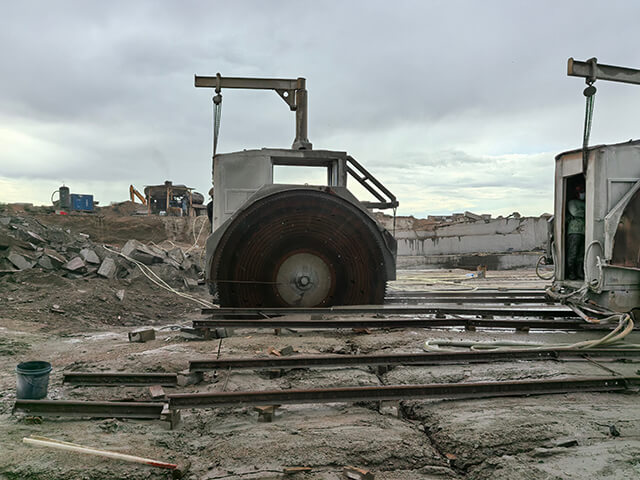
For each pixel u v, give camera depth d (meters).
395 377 4.97
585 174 7.19
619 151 7.07
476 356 5.39
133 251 15.16
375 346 6.16
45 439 3.40
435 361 5.30
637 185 6.98
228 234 7.27
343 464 3.22
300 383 4.72
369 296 7.83
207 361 4.85
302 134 8.93
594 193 7.03
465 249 28.80
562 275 7.95
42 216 35.50
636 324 7.12
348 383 4.75
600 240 7.03
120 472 3.05
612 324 7.15
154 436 3.63
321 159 8.35
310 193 7.47
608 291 7.03
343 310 7.27
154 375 4.67
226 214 7.99
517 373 5.07
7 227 13.73
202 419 3.93
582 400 4.31
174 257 16.75
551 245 8.27
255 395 3.96
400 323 7.13
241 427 3.78
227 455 3.31
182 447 3.52
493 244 28.30
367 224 7.69
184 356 5.60
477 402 4.27
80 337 7.57
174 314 11.33
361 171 8.62
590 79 7.00
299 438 3.52
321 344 6.20
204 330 6.61
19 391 4.09
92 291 10.98
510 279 19.64
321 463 3.21
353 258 7.72
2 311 8.83
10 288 10.40
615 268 7.02
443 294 10.38
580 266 7.90
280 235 7.44
